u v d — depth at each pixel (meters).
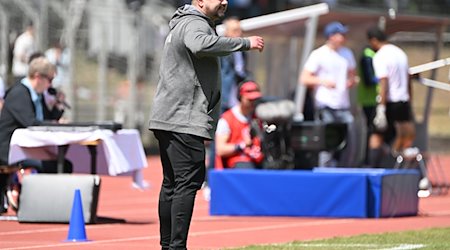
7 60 54.12
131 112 61.50
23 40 51.12
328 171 31.39
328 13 41.50
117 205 35.16
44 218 27.77
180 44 18.91
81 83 61.47
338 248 21.98
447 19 44.72
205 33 18.64
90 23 62.12
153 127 19.06
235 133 33.00
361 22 44.72
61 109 30.77
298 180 30.28
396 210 30.75
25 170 31.25
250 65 48.09
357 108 44.75
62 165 28.44
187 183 18.98
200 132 18.81
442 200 37.47
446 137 71.94
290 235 25.56
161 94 19.09
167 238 19.94
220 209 30.86
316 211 30.23
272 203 30.44
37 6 59.19
